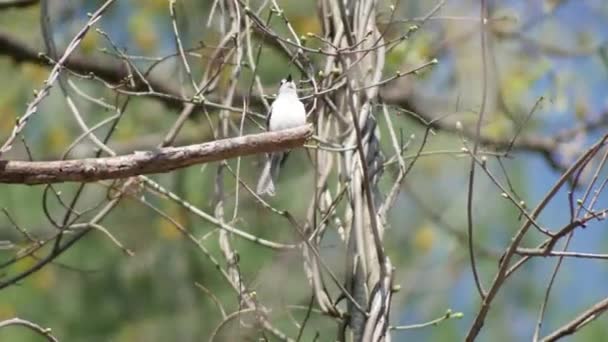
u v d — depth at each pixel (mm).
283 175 12391
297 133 6715
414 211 14008
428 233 13977
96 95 12812
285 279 9758
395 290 7496
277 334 8141
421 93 12641
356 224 7648
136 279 12953
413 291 13852
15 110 13359
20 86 13430
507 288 13469
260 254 11156
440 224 12891
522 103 13039
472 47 12734
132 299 13008
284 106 7609
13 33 12859
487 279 13641
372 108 8016
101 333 13000
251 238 8016
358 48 7742
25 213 12586
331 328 11102
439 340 13531
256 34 9586
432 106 12555
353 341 7445
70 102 8070
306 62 8219
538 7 13555
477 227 13555
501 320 13391
